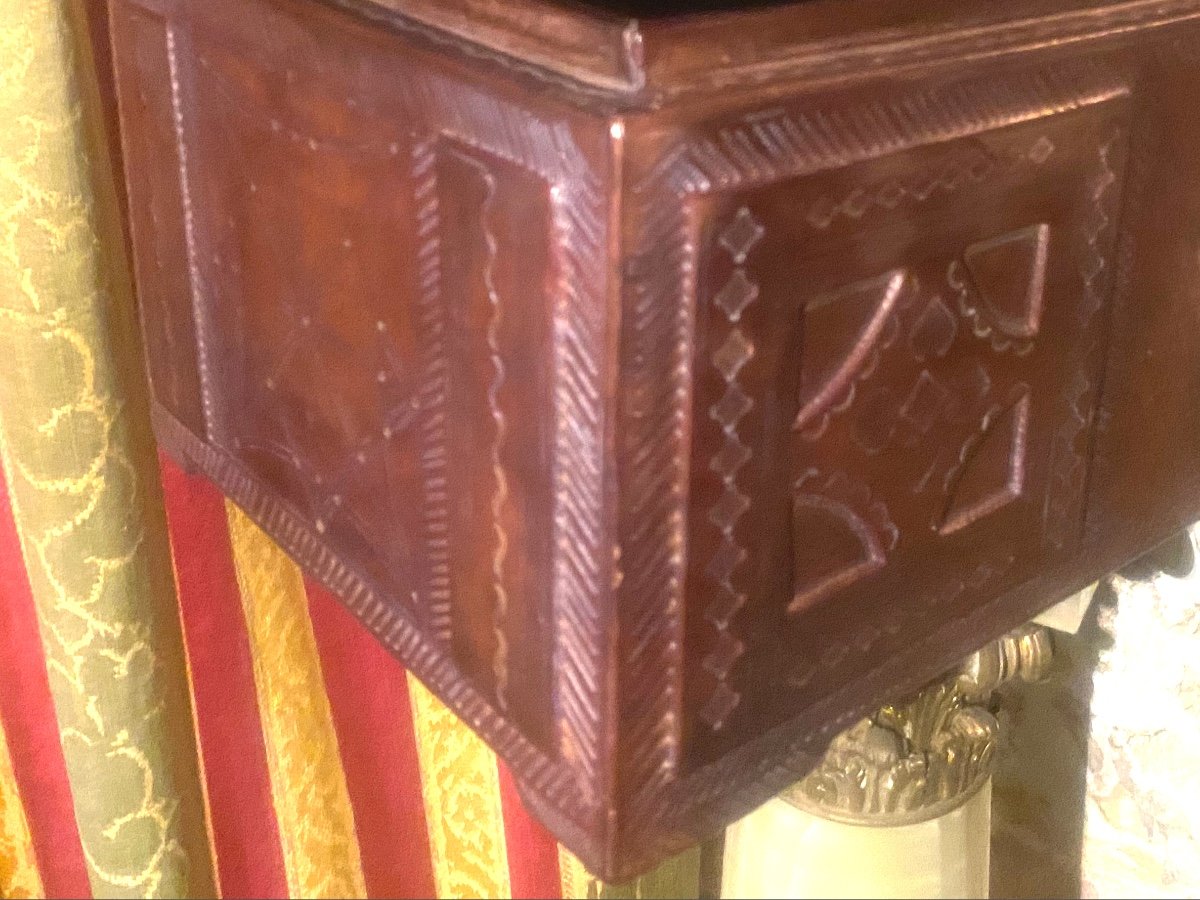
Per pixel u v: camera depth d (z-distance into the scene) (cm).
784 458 40
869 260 39
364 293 45
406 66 40
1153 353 52
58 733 78
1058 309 46
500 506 41
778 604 42
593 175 34
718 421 37
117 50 59
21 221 61
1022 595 51
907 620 46
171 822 76
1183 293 52
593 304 35
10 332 64
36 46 58
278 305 51
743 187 35
